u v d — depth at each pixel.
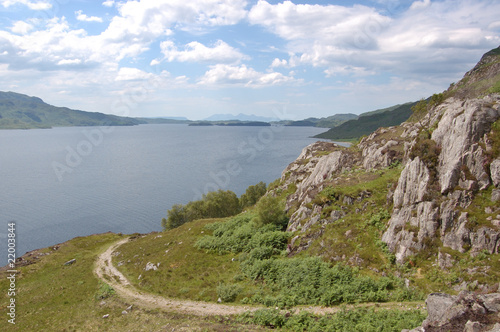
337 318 25.08
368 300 27.47
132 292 40.41
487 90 76.81
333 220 40.06
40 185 189.25
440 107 57.28
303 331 25.22
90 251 69.44
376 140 59.62
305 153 86.62
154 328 29.89
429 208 30.20
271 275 36.06
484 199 28.28
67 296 42.22
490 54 129.62
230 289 35.16
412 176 32.84
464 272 25.91
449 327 14.96
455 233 28.08
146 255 54.94
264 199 51.62
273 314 27.92
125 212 143.38
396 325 21.75
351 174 50.28
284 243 43.25
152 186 186.50
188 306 34.03
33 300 42.34
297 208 52.97
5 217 132.50
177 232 63.91
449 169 30.38
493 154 28.72
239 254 45.34
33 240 110.75
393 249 31.73
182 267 45.22
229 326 27.89
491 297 15.57
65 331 32.19
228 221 59.59
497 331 13.05
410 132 55.78
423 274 27.97
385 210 36.56
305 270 33.47
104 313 35.41
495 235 26.02
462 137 30.48
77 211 143.12
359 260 32.53
